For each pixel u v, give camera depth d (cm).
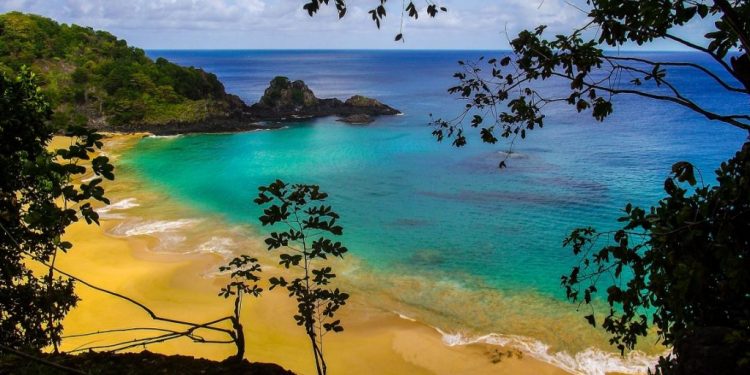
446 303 2489
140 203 4159
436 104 11731
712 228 534
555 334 2183
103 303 2392
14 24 8738
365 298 2536
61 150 540
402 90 15888
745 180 491
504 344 2119
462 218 3803
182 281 2675
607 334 2156
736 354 533
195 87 8800
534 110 662
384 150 6538
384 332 2212
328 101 10119
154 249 3141
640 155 5888
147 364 652
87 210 548
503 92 657
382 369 1966
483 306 2452
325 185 4809
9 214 977
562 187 4603
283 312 2353
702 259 534
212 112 8419
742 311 568
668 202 596
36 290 1113
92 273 2717
